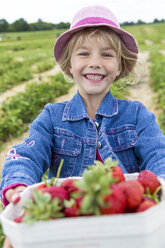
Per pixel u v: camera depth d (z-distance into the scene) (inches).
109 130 91.4
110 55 88.7
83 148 90.2
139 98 386.3
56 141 92.0
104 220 37.0
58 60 102.7
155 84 450.6
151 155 81.9
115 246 38.4
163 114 285.6
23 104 311.3
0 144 245.9
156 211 38.7
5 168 71.1
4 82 491.5
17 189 61.9
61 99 370.9
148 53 885.2
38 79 549.0
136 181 46.1
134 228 37.6
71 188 46.9
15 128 264.5
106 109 92.5
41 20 4621.1
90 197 37.1
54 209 39.4
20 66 753.0
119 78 105.4
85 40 86.7
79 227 37.1
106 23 85.9
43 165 85.0
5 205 63.1
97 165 51.3
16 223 39.3
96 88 88.6
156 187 49.2
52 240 37.7
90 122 91.3
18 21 4387.3
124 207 41.3
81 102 93.6
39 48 1688.0
